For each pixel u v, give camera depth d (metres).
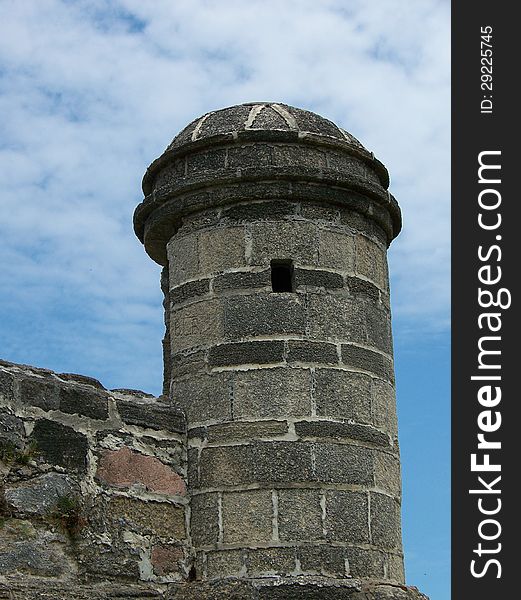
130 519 7.94
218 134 8.84
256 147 8.83
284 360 8.35
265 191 8.70
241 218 8.71
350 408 8.40
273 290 8.61
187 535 8.20
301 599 7.79
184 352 8.64
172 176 9.07
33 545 7.40
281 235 8.66
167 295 9.45
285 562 7.92
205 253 8.74
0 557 7.21
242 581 7.79
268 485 8.08
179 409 8.48
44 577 7.40
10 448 7.44
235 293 8.55
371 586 7.96
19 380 7.61
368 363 8.62
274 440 8.17
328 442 8.23
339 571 7.97
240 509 8.08
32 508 7.45
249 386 8.32
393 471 8.59
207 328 8.56
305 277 8.59
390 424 8.69
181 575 8.08
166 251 9.45
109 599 7.58
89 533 7.69
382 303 9.02
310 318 8.50
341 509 8.12
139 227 9.38
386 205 9.18
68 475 7.70
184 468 8.35
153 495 8.12
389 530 8.38
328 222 8.80
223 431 8.27
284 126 8.93
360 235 8.96
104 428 8.00
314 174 8.71
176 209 8.90
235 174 8.68
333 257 8.73
